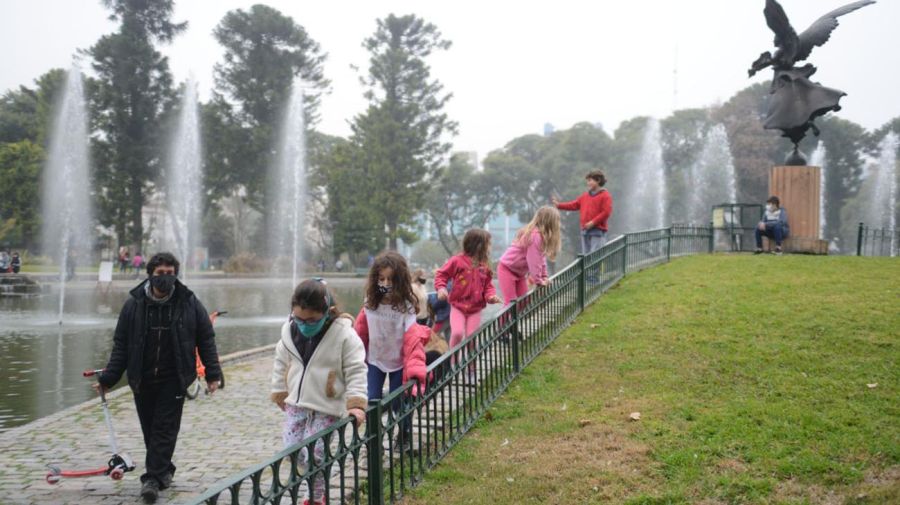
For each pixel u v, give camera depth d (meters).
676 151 66.88
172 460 6.39
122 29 48.72
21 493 5.53
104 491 5.59
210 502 2.90
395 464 5.72
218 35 53.06
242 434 7.37
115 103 47.78
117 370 5.57
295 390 4.63
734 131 63.66
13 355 13.94
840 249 66.19
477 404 6.82
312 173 59.31
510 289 8.70
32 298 28.06
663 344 8.55
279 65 53.69
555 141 73.69
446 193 71.75
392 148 53.16
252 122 54.47
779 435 5.76
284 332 4.72
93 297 28.45
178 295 5.63
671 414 6.40
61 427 7.76
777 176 16.05
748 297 10.33
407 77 53.84
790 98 16.09
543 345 8.89
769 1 15.81
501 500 4.98
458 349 6.20
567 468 5.46
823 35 15.99
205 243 66.44
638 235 13.83
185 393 5.69
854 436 5.64
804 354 7.72
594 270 11.39
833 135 64.50
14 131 58.91
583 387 7.43
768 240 15.91
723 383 7.17
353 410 4.38
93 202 48.44
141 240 50.97
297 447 3.63
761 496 4.86
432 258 83.75
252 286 37.94
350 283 42.00
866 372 7.07
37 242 51.94
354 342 4.64
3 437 7.33
